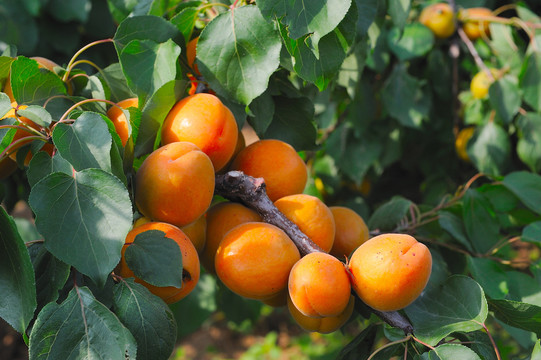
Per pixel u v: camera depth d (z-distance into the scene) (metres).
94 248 0.53
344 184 1.19
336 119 1.13
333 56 0.61
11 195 0.80
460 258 0.77
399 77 1.06
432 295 0.60
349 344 0.62
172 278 0.55
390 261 0.55
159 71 0.61
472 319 0.58
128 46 0.62
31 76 0.60
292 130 0.69
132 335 0.53
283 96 0.68
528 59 0.95
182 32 0.65
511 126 1.07
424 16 1.07
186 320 1.02
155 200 0.57
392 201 0.77
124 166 0.58
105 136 0.55
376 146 1.09
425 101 1.07
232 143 0.61
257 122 0.66
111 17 1.25
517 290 0.70
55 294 0.55
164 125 0.60
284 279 0.57
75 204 0.54
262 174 0.62
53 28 1.19
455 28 1.07
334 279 0.55
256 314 1.03
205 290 1.04
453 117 1.15
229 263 0.57
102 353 0.53
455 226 0.75
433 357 0.57
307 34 0.59
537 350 0.58
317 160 1.14
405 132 1.16
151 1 0.71
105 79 0.65
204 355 2.13
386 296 0.55
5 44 1.14
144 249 0.55
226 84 0.62
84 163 0.55
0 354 1.68
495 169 1.02
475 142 1.02
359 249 0.57
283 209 0.60
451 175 1.15
